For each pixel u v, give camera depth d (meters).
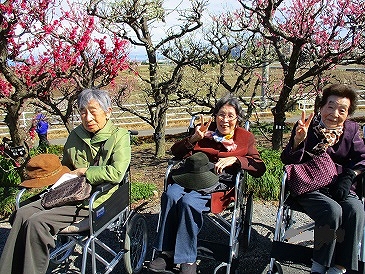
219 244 3.04
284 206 3.22
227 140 3.58
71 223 3.01
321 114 3.22
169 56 8.06
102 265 3.61
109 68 5.89
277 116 6.96
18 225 2.94
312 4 6.28
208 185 3.20
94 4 5.70
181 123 15.23
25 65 5.78
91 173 3.14
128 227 3.31
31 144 6.96
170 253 3.02
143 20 7.69
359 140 3.21
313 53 6.62
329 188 3.10
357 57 6.11
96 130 3.36
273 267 3.14
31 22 4.86
